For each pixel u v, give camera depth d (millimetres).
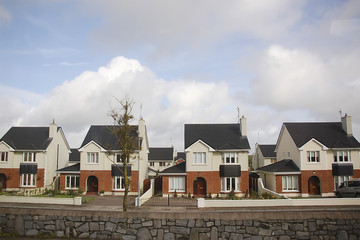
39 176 41531
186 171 38000
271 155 60469
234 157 38188
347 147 37344
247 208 25000
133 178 39344
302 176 37125
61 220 22250
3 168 41438
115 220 21859
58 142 46406
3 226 22781
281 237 21203
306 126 41562
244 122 40281
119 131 24547
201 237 21312
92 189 41125
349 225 21328
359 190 30734
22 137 43656
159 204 29500
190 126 42031
